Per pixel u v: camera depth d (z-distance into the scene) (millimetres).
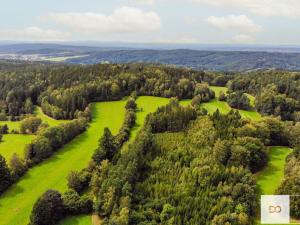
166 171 105875
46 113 197875
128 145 122812
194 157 111000
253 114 188500
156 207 92750
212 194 94500
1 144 148125
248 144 112625
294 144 128500
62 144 145875
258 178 108375
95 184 105875
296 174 100875
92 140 151375
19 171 121875
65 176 121312
